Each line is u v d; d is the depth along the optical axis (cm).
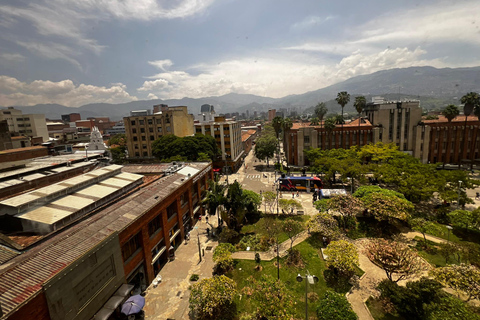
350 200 3656
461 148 7494
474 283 1936
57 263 1620
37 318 1379
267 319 1914
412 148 7756
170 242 3142
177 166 4394
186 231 3812
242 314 2183
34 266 1562
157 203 2825
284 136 9931
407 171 4822
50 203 2370
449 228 3284
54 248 1756
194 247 3397
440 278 2064
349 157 5856
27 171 2992
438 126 7519
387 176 4788
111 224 2212
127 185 3161
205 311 1988
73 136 11238
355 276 2641
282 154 11356
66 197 2542
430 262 2792
